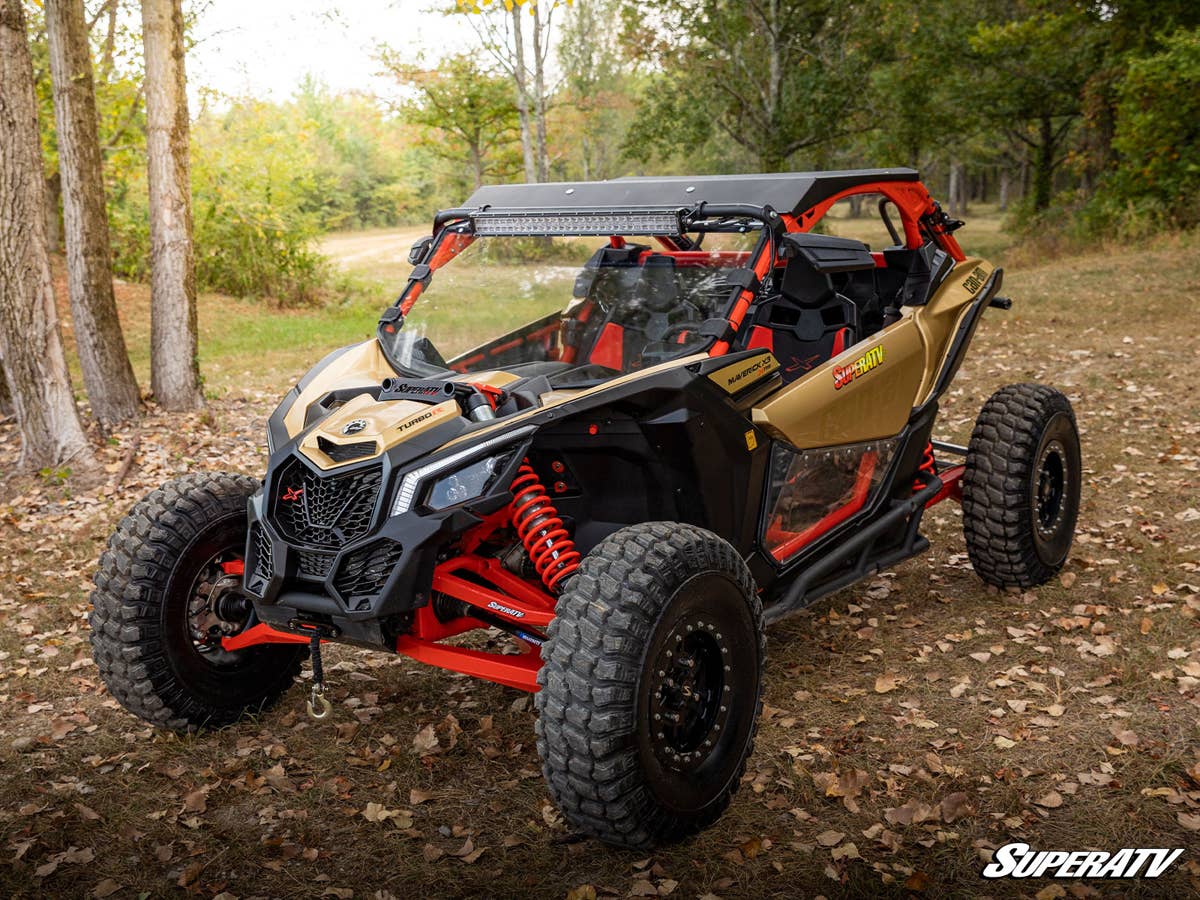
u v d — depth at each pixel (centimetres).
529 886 305
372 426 336
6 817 348
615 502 369
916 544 481
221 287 2273
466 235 436
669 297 395
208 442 907
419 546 312
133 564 374
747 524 380
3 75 770
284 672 419
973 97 3234
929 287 488
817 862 310
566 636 294
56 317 811
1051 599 506
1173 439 763
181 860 322
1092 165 3170
